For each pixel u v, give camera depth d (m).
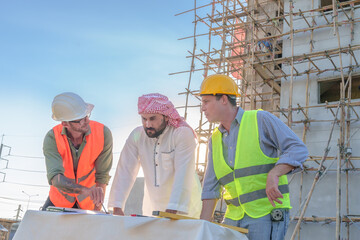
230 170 2.87
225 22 18.69
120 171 3.36
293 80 15.65
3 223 20.98
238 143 2.85
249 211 2.74
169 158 3.30
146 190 3.71
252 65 15.79
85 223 2.27
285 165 2.60
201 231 1.96
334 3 14.52
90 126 3.77
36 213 2.48
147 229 2.11
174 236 2.04
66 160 3.62
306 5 16.33
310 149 14.41
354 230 12.98
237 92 2.97
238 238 2.17
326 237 13.31
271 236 2.67
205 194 3.00
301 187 13.78
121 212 3.26
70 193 3.47
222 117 2.91
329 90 16.44
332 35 15.34
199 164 16.47
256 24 17.00
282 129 2.79
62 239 2.32
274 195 2.53
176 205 3.07
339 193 12.33
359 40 14.84
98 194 3.21
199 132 17.14
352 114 14.22
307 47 15.77
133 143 3.41
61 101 3.41
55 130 3.64
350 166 13.78
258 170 2.78
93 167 3.84
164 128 3.29
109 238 2.18
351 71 14.13
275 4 20.02
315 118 14.68
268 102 18.89
